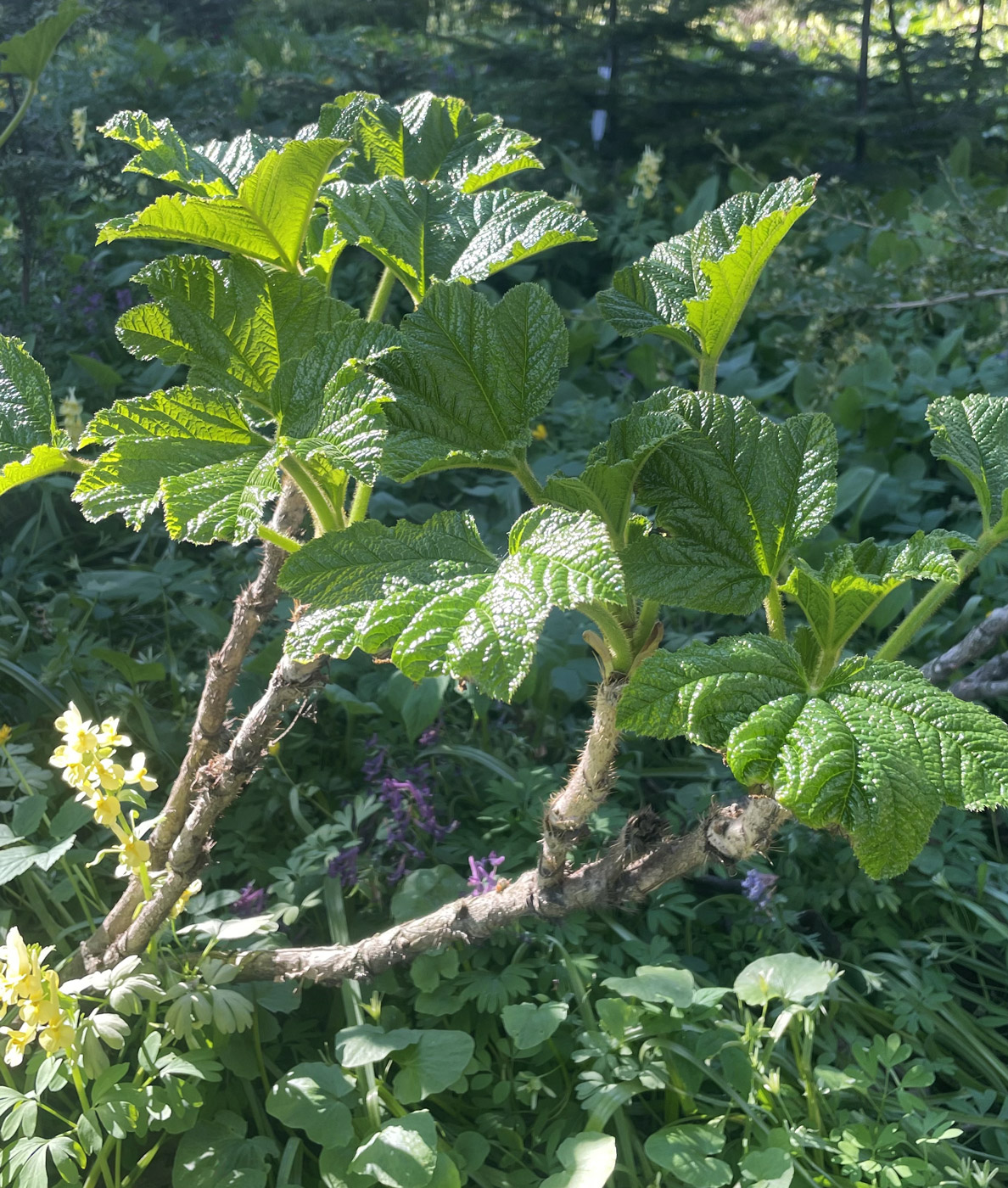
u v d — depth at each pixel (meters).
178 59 8.02
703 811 2.75
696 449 1.30
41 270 4.65
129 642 3.28
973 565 1.34
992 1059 2.34
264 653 2.86
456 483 3.95
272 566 1.70
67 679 2.81
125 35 8.60
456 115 1.75
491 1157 2.11
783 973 2.07
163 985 1.94
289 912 2.23
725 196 6.37
